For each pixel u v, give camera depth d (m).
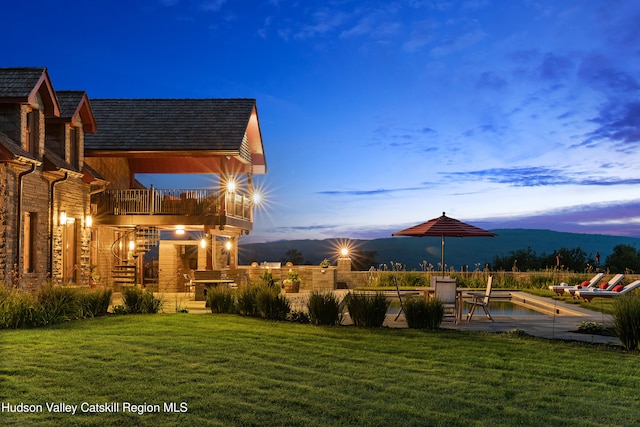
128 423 5.75
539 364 8.54
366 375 7.70
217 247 24.97
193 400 6.45
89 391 6.71
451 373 7.92
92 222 22.03
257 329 11.23
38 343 9.30
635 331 9.60
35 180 16.70
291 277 22.70
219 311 14.23
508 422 5.99
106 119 24.58
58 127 18.92
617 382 7.63
